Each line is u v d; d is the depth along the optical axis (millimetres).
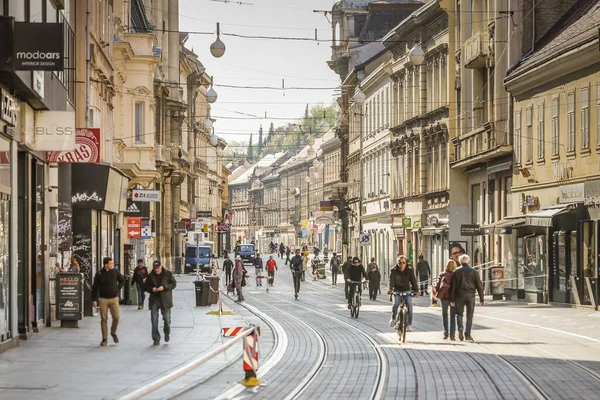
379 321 49531
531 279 64375
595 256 55219
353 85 130250
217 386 24953
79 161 41469
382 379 26406
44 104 34938
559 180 61281
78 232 48594
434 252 90500
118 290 35625
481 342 36562
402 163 103000
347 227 143250
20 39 28125
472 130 77875
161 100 103625
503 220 68500
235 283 71125
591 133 56969
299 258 75000
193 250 136125
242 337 23484
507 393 23531
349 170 139125
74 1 48562
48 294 42375
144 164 82000
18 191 36562
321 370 28594
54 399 22234
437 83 90375
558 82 61719
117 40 76438
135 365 29141
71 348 34031
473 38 75625
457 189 82812
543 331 41000
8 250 33219
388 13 133000
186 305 62406
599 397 22688
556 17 68625
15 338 34156
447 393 23656
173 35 120562
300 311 58594
